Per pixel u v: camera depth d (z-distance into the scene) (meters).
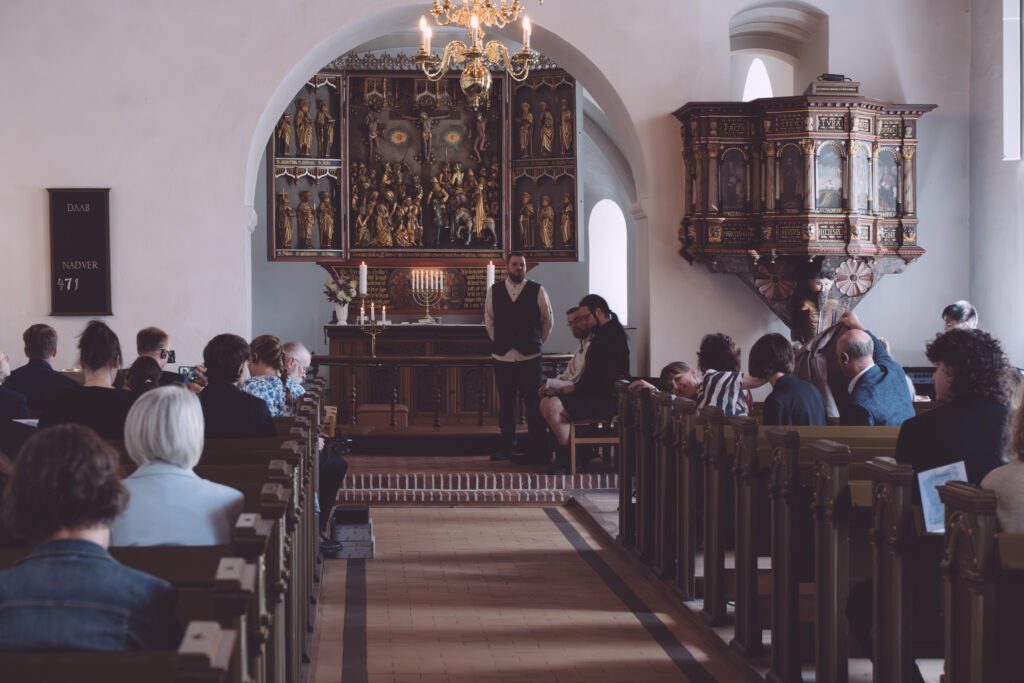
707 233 10.92
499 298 11.48
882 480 3.97
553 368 13.09
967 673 3.30
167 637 2.51
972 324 8.91
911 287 11.66
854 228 10.72
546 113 15.22
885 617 4.00
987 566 3.17
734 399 7.09
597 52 11.39
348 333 15.00
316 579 7.02
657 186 11.38
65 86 11.05
